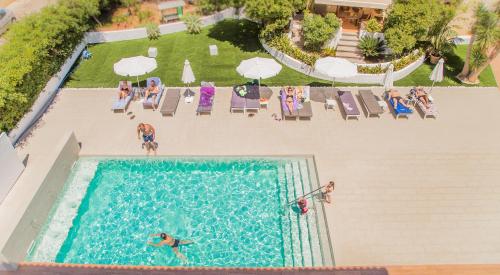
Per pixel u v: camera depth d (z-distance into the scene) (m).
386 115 18.52
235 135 17.14
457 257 12.38
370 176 15.16
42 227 13.43
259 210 14.03
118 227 13.49
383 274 11.82
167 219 13.75
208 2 27.64
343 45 23.28
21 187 14.58
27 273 11.87
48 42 19.16
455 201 14.24
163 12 26.73
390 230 13.12
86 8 23.64
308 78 21.45
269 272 11.94
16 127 16.69
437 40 22.39
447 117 18.47
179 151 16.23
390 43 21.03
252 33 26.36
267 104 18.83
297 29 25.14
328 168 15.47
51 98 19.55
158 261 12.52
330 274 11.83
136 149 16.36
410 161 15.89
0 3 28.89
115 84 20.88
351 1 22.61
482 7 20.06
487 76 21.95
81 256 12.64
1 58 17.25
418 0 20.83
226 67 22.38
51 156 14.35
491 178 15.21
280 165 15.87
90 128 17.52
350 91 19.91
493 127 17.84
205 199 14.46
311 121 18.05
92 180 15.20
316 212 13.81
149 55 23.12
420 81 21.30
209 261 12.51
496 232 13.20
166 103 18.45
